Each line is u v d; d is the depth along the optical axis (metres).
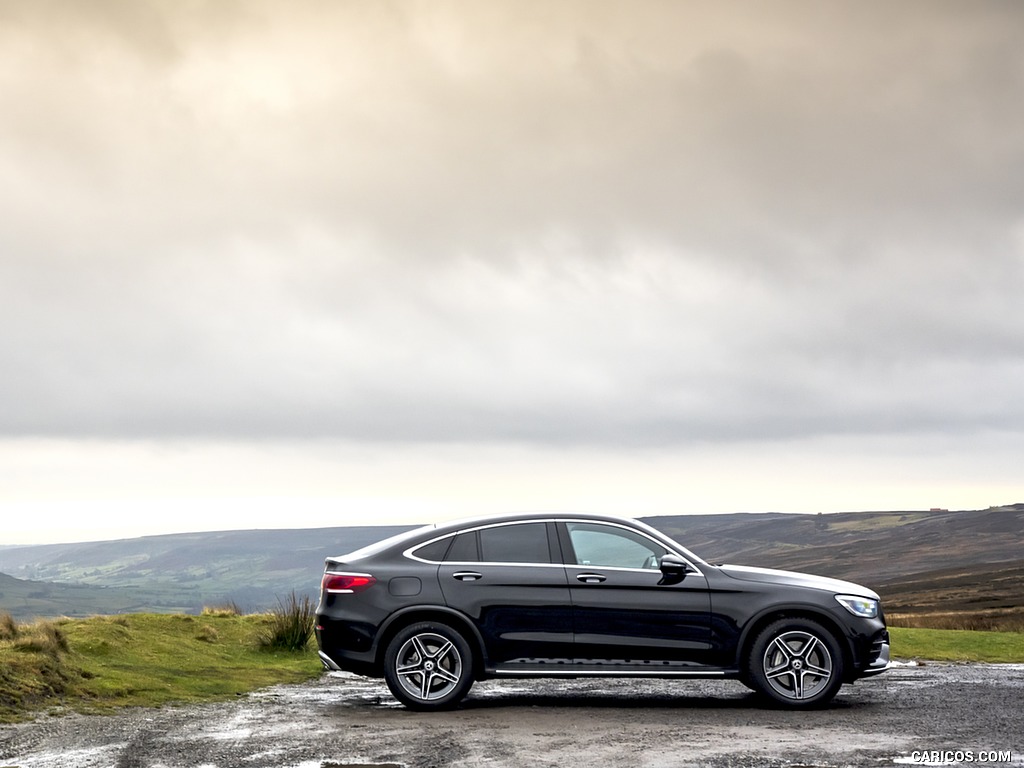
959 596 172.62
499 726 8.20
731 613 9.16
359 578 9.23
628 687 11.10
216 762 6.88
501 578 9.21
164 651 12.88
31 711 8.92
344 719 8.74
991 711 8.94
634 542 9.44
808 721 8.40
